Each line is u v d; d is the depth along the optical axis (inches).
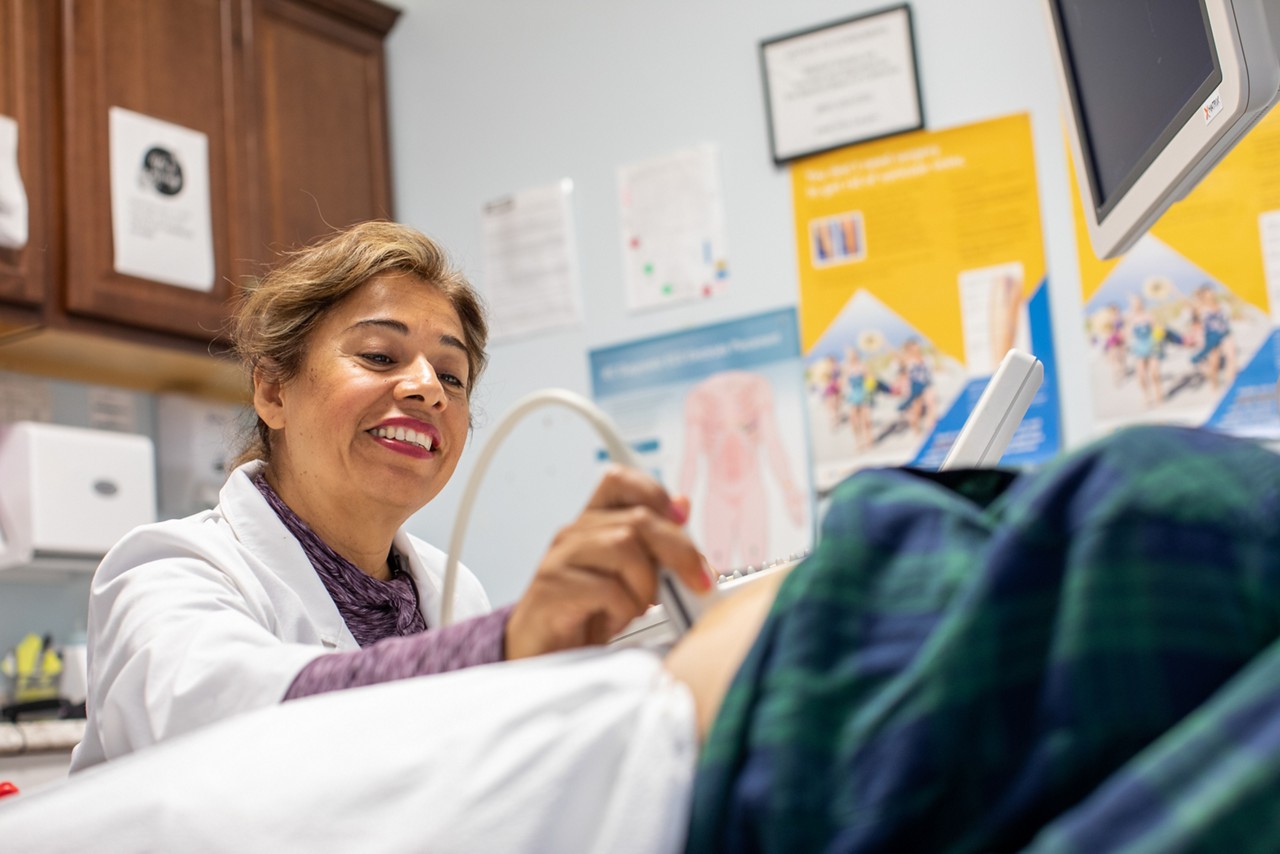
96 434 117.0
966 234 115.0
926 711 18.3
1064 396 109.4
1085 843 15.6
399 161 142.8
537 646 30.1
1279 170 104.3
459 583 66.7
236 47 128.2
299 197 131.2
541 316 131.6
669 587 29.6
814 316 119.6
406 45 144.0
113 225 114.8
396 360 60.6
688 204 126.5
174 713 36.9
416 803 21.8
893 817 17.9
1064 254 111.3
